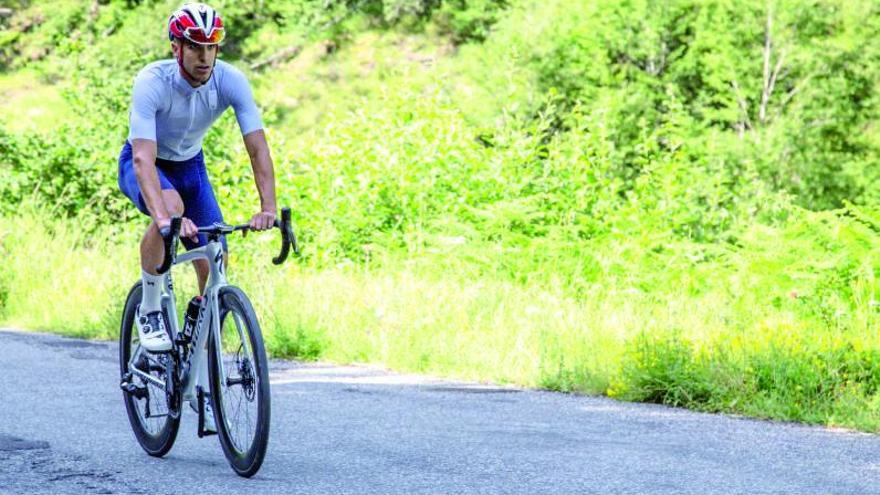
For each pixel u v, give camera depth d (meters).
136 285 12.19
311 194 34.59
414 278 25.23
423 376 18.59
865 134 66.94
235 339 10.68
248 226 10.49
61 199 39.69
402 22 95.75
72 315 24.48
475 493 10.21
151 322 11.65
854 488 10.71
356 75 91.62
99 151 41.91
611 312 22.09
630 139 64.31
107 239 35.56
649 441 12.94
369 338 20.50
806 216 27.78
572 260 29.12
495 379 18.23
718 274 28.20
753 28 66.94
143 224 39.16
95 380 16.95
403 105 36.69
